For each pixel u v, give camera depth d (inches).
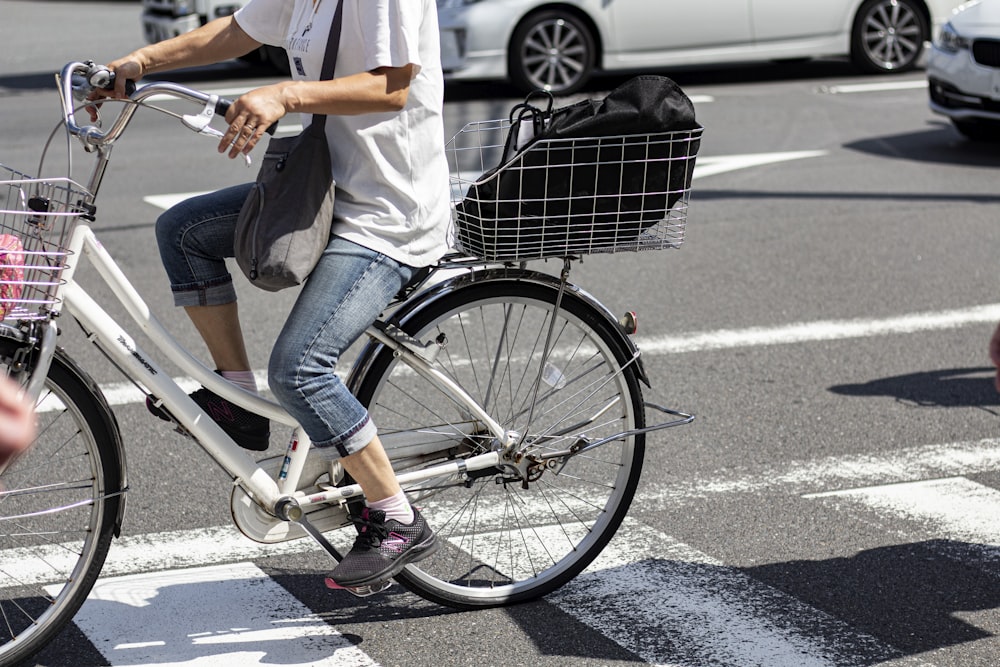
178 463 190.5
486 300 141.2
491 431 143.3
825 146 440.8
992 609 144.4
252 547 162.9
